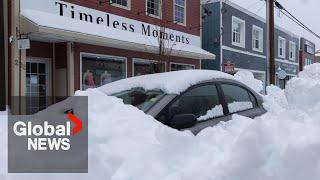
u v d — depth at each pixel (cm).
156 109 418
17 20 1169
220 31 2239
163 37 1666
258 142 244
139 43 1492
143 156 275
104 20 1474
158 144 283
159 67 1598
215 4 2253
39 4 1238
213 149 280
